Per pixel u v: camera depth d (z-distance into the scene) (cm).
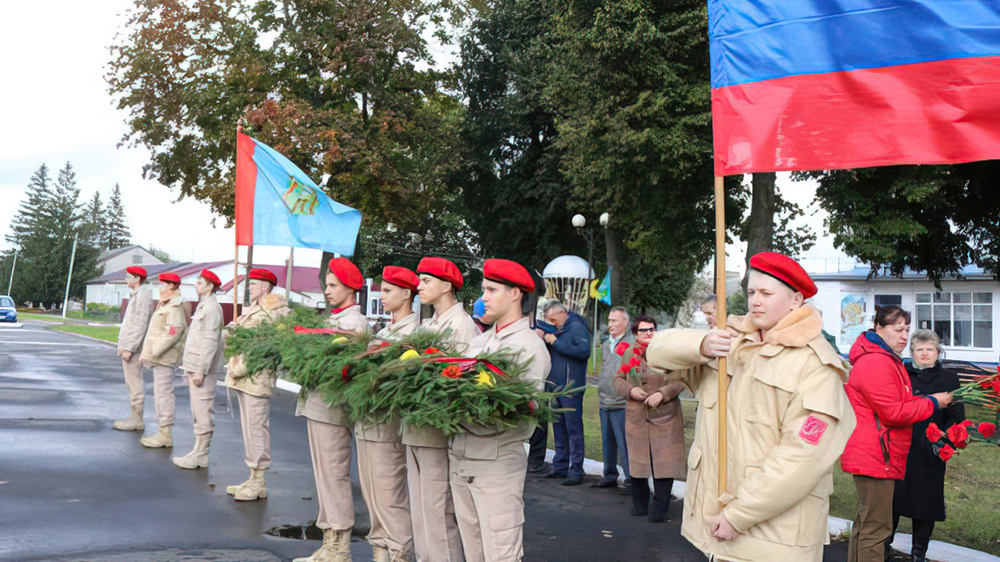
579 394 772
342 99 2439
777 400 283
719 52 382
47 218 9725
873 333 463
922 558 516
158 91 2342
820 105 363
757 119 371
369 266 3841
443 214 3872
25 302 9081
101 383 1480
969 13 346
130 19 2309
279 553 516
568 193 3091
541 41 2814
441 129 2639
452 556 423
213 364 766
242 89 2334
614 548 554
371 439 458
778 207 2077
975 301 2789
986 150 343
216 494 671
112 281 7875
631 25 1656
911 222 1598
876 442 443
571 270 2638
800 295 290
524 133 3181
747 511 273
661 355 312
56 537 525
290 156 2192
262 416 655
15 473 706
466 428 373
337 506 496
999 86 342
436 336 440
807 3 366
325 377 449
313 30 2355
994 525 645
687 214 1969
